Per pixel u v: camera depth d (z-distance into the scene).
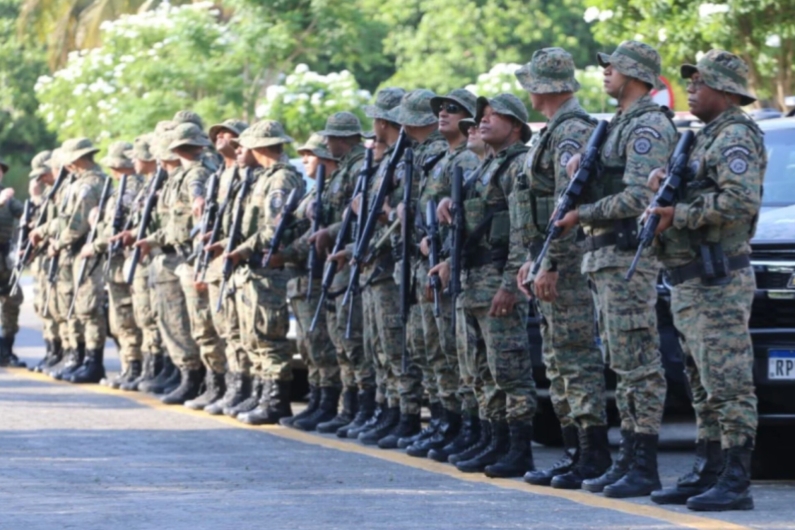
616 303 17.44
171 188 29.39
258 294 26.47
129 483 19.22
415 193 22.11
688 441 24.58
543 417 23.28
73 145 34.16
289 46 51.75
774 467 19.92
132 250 31.05
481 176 19.75
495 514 16.55
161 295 29.83
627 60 17.41
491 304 19.44
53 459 21.59
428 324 21.88
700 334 16.59
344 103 47.41
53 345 36.78
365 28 56.75
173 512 16.80
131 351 32.97
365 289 23.83
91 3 62.59
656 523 15.83
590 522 15.92
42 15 63.03
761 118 24.67
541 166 18.28
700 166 16.39
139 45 51.53
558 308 18.48
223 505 17.31
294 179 26.00
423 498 17.86
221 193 27.48
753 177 16.19
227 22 58.41
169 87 50.62
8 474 20.03
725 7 32.88
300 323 25.91
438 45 60.69
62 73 52.97
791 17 32.78
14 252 39.12
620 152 17.30
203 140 29.02
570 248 18.33
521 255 18.98
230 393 27.94
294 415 26.86
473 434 21.47
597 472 18.69
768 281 18.61
